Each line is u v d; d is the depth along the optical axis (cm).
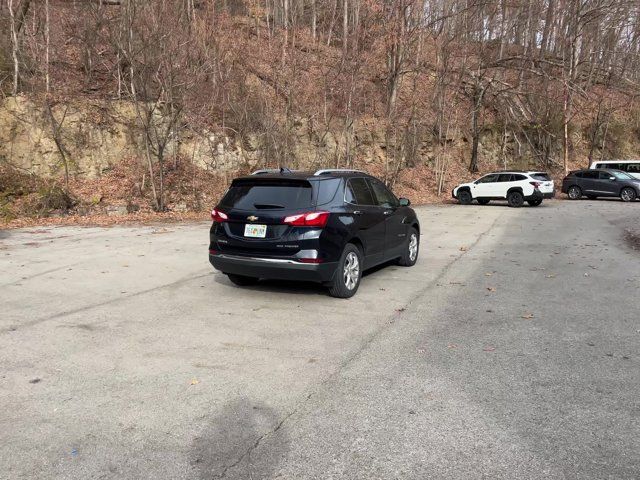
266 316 582
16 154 1894
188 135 2189
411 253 909
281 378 406
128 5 1839
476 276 814
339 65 2694
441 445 307
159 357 451
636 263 920
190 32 2100
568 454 297
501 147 3566
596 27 3697
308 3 3497
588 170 2853
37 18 2097
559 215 1973
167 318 572
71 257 989
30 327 534
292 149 2531
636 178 2697
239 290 711
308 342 494
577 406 358
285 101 2555
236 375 412
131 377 406
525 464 287
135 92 1884
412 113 2941
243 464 287
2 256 999
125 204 1878
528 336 512
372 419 339
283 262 621
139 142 2091
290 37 2973
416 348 478
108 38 2031
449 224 1662
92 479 271
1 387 385
